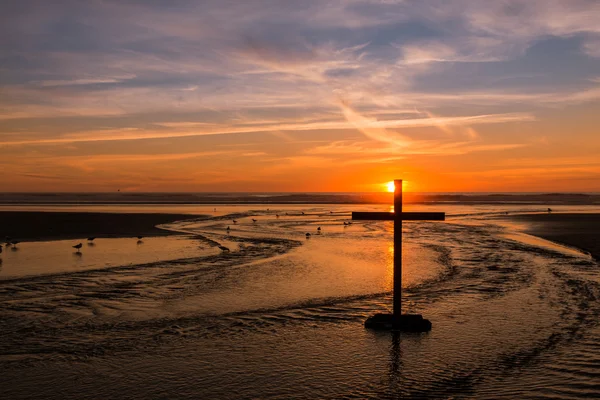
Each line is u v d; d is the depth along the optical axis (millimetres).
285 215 75625
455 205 118500
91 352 11289
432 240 37000
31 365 10484
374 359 10875
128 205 115875
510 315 14352
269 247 32219
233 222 57500
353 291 17906
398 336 12508
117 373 10070
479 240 36688
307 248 31734
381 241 36500
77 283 19234
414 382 9602
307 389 9328
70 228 44812
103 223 50938
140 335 12578
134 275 21078
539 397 8852
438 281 19734
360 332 12875
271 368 10367
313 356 11086
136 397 8977
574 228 46594
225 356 11070
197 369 10305
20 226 45844
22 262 24781
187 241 35594
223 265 24016
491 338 12250
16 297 16719
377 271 22328
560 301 16031
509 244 33656
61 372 10117
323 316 14438
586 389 9164
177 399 8898
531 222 56281
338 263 24812
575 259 25750
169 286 18734
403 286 18844
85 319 14031
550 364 10430
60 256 27078
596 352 11133
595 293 17156
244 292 17719
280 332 12883
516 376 9828
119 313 14711
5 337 12344
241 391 9242
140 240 35750
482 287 18406
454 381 9633
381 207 105938
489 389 9227
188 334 12695
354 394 9102
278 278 20516
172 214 71750
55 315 14414
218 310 15125
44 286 18609
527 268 22797
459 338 12289
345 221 60531
